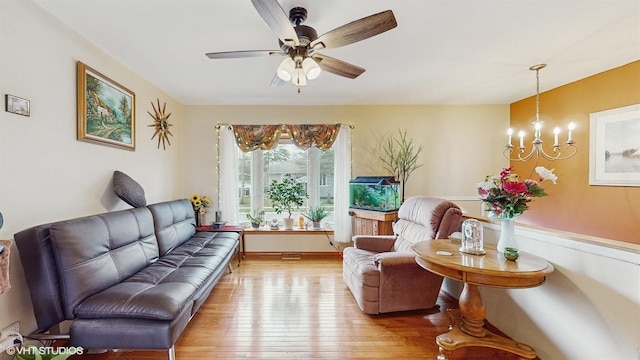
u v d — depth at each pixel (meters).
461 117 4.12
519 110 3.93
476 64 2.65
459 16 1.83
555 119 3.36
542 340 1.65
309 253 4.00
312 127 3.96
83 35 2.03
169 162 3.58
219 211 3.80
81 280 1.56
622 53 2.41
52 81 1.79
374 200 3.73
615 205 2.74
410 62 2.59
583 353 1.43
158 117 3.27
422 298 2.30
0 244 1.23
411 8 1.73
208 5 1.68
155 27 1.93
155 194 3.20
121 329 1.47
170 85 3.18
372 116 4.09
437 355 1.80
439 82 3.15
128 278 1.95
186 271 2.12
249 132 3.93
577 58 2.52
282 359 1.75
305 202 4.20
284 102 3.95
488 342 1.69
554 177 1.63
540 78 3.02
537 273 1.40
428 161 4.11
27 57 1.62
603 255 1.34
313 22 1.87
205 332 2.04
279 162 4.21
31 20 1.63
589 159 2.97
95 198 2.20
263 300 2.57
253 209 4.16
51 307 1.50
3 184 1.49
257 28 1.96
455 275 1.59
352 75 2.14
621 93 2.69
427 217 2.39
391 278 2.24
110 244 1.89
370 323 2.18
